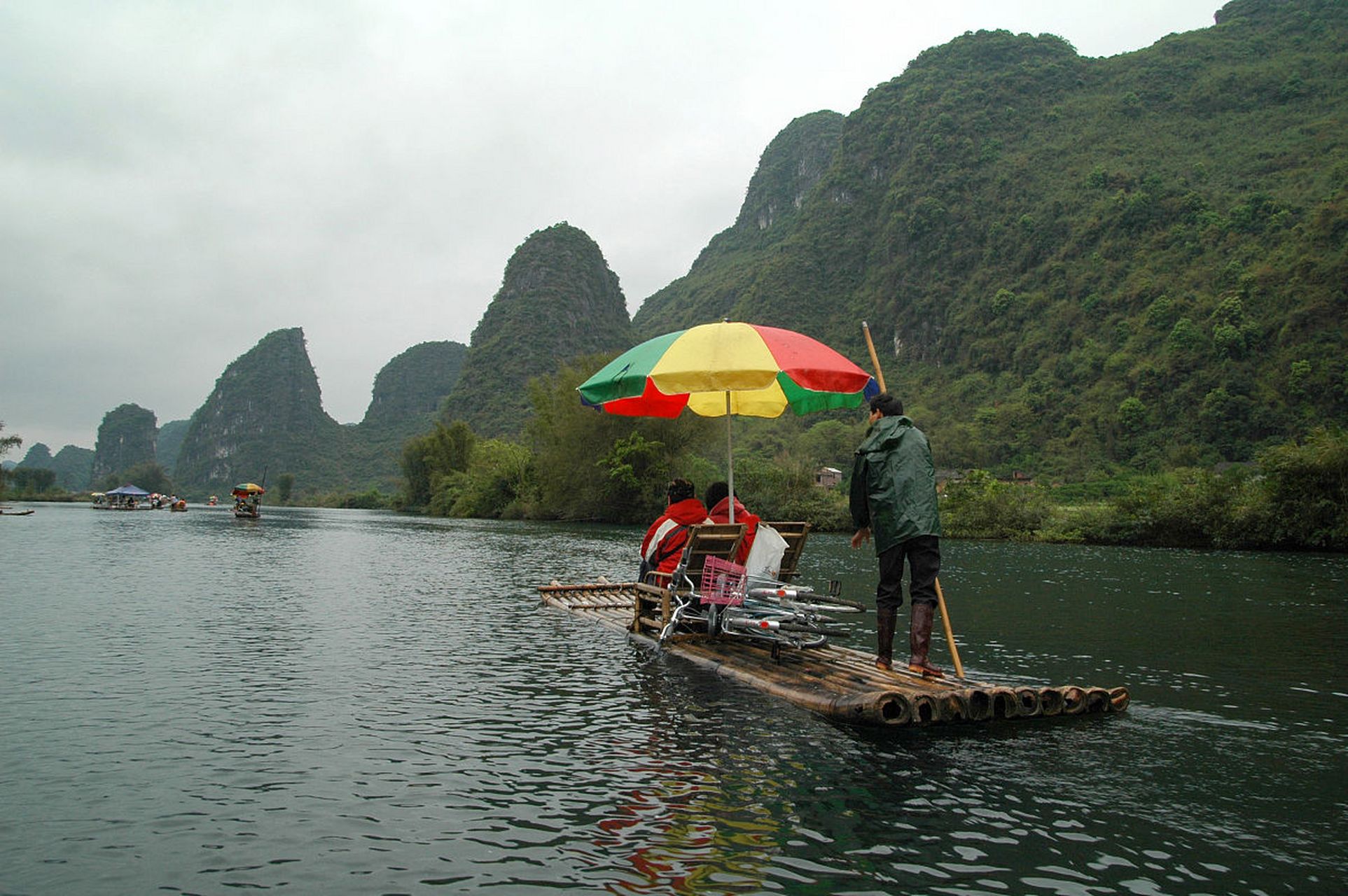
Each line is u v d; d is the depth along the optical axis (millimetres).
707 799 3959
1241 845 3471
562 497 57906
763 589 7160
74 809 3826
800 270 189000
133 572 16859
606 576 16891
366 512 104312
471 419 173500
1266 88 154375
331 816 3760
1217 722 5578
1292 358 88938
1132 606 12773
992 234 155375
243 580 15469
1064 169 159125
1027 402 117375
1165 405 97875
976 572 19594
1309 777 4375
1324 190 110500
